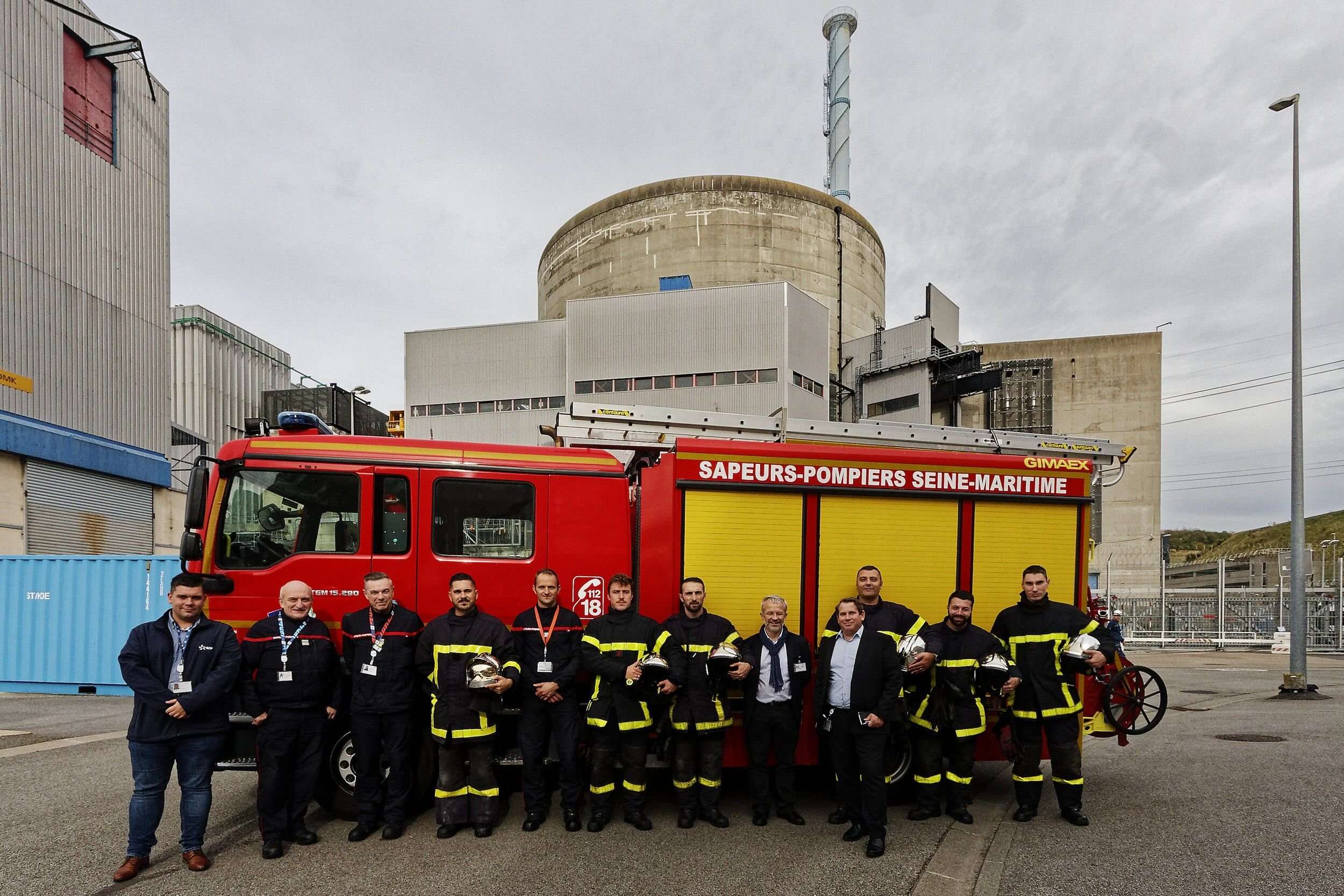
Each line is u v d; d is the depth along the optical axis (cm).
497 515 544
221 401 3669
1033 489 589
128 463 1978
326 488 531
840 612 477
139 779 414
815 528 554
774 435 710
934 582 570
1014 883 398
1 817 518
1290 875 407
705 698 488
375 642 473
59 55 2023
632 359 3120
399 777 475
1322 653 2180
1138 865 422
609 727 486
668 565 536
